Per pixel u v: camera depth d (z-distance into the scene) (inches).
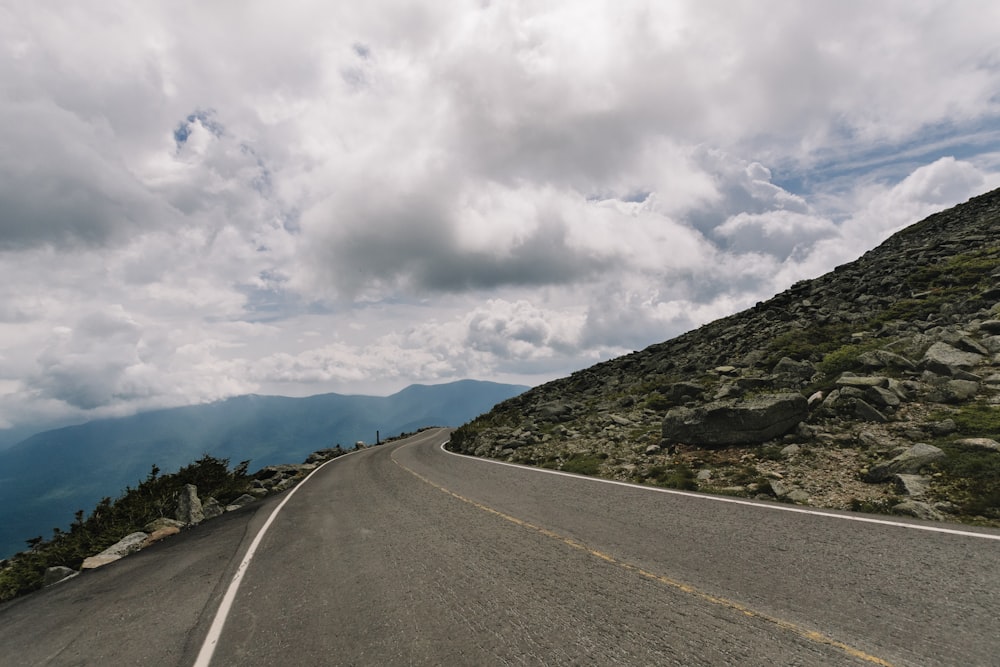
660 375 1003.3
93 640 209.6
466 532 313.7
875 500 299.4
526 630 169.3
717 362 879.1
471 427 1177.4
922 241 1257.4
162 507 587.5
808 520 272.1
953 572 189.2
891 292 866.8
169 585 278.4
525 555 254.2
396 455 1052.5
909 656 135.9
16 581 390.0
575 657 147.9
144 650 190.9
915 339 583.5
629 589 197.8
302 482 769.6
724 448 486.9
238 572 281.6
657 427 651.5
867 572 195.5
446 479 574.2
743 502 326.3
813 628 154.8
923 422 397.4
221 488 713.6
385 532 339.3
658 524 291.7
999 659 130.9
